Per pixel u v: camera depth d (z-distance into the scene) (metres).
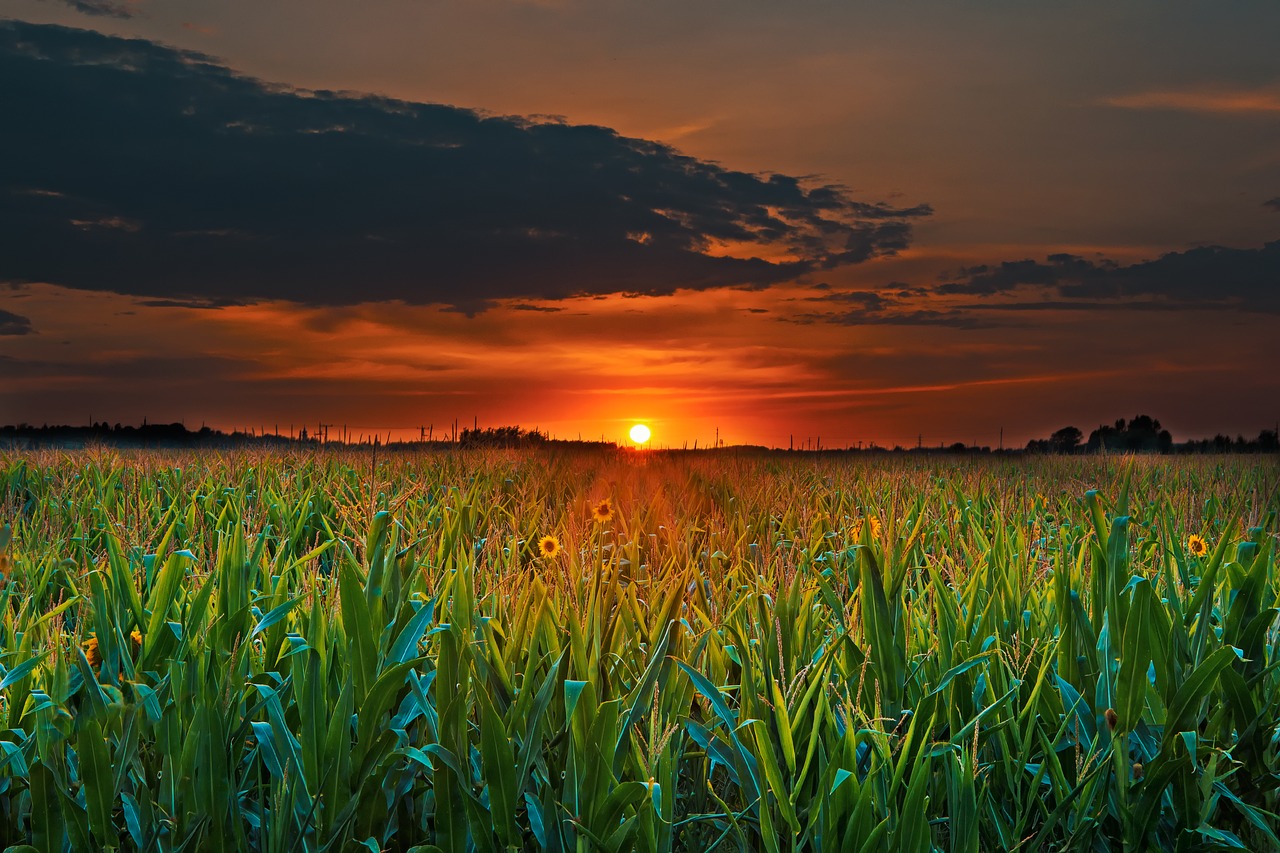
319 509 9.55
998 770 3.50
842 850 2.83
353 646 3.12
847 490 11.27
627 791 2.79
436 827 2.95
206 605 3.68
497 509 8.07
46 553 6.25
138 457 13.59
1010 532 7.40
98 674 3.63
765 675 3.61
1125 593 3.72
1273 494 6.36
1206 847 3.28
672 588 4.26
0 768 3.09
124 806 2.91
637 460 15.93
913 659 3.85
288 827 2.90
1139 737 3.43
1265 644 3.78
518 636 3.54
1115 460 17.67
